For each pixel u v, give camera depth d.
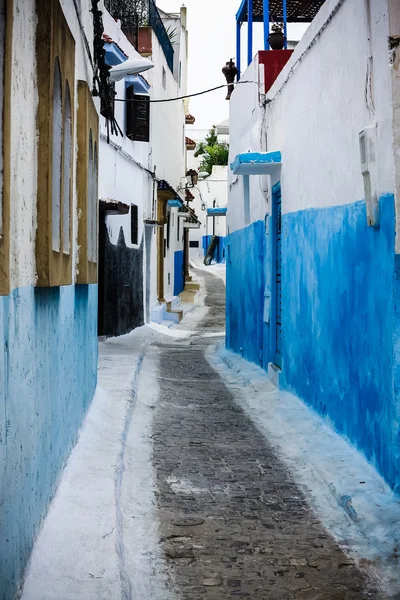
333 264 7.05
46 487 4.36
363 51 5.86
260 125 11.38
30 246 3.66
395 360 5.09
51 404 4.57
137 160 17.89
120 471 5.75
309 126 8.10
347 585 4.04
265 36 11.77
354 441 6.29
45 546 3.97
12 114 3.19
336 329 6.95
